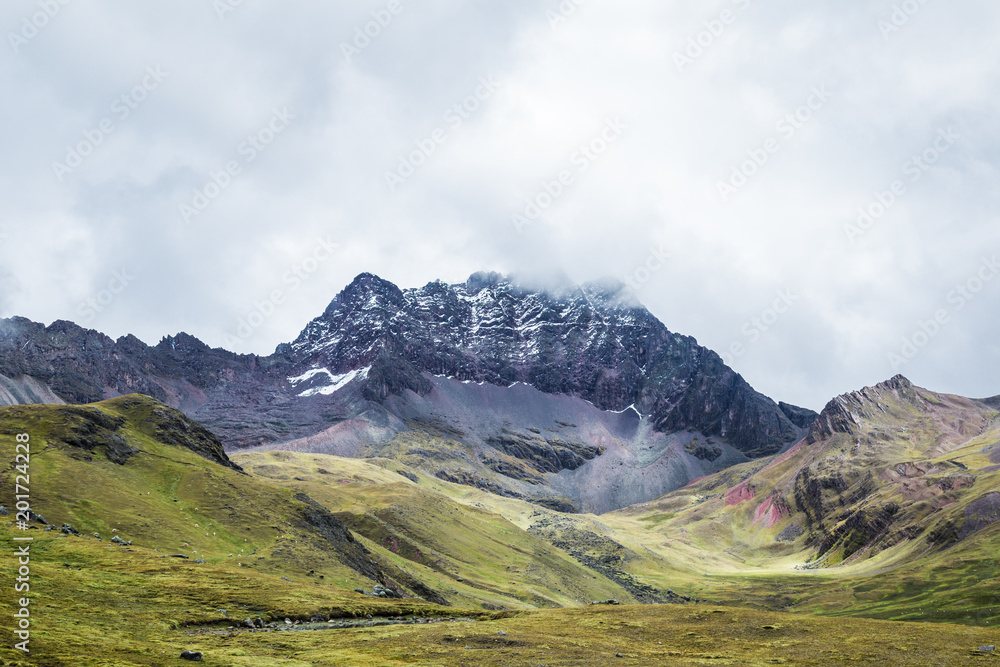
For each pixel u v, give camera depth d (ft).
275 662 217.56
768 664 247.50
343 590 382.22
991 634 283.79
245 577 346.33
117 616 253.24
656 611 342.44
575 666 238.27
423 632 281.95
